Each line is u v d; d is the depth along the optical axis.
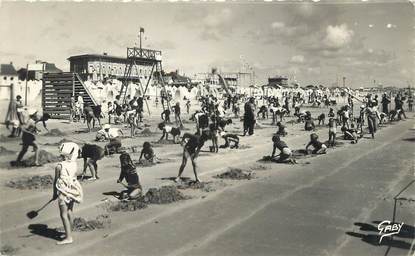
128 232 8.52
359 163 16.56
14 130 20.61
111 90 45.22
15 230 8.66
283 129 25.97
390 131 29.38
